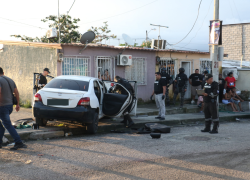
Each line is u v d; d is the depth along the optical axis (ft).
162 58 48.32
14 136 19.61
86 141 22.91
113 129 29.22
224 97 47.73
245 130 30.48
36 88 29.32
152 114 38.58
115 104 28.07
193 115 39.60
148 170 15.80
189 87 52.26
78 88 25.14
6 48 43.96
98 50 40.01
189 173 15.37
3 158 17.48
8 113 19.49
